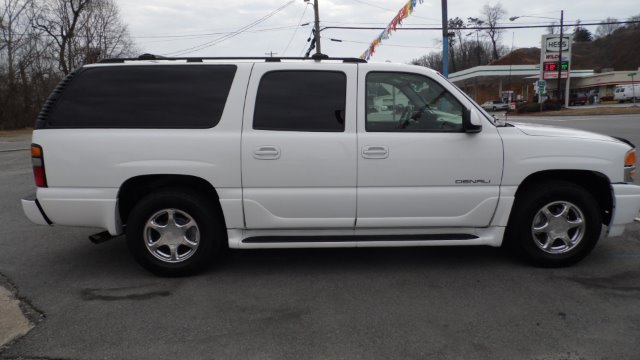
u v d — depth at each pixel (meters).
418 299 3.84
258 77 4.23
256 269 4.56
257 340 3.22
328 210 4.22
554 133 4.37
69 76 4.27
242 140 4.12
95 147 4.09
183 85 4.22
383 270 4.50
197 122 4.15
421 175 4.21
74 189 4.14
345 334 3.29
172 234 4.30
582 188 4.36
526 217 4.37
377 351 3.07
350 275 4.38
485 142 4.23
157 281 4.29
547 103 44.66
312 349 3.10
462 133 4.24
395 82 4.28
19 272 4.55
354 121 4.20
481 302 3.76
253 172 4.14
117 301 3.86
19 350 3.11
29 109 37.12
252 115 4.18
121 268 4.64
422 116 4.27
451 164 4.22
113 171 4.10
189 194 4.24
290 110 4.20
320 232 4.34
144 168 4.10
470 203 4.28
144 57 4.40
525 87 66.44
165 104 4.18
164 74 4.25
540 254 4.42
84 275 4.45
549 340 3.18
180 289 4.09
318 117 4.20
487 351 3.05
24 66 36.41
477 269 4.49
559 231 4.43
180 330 3.36
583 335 3.24
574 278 4.22
